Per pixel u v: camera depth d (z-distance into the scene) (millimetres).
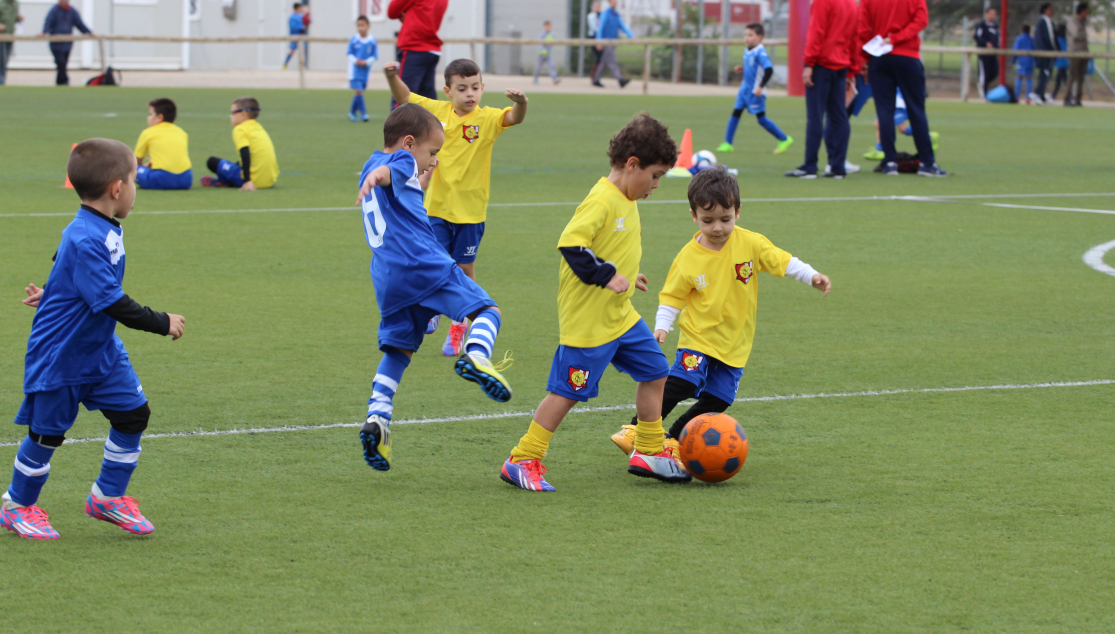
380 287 6195
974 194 18922
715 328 6789
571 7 53906
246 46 54500
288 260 12820
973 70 48750
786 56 52125
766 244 6742
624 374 8742
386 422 5840
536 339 9664
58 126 26859
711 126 31062
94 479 6285
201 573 5066
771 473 6512
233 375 8406
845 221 16016
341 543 5422
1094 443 7047
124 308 5094
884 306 11008
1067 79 46562
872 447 6980
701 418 6285
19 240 13508
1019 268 12891
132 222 15141
